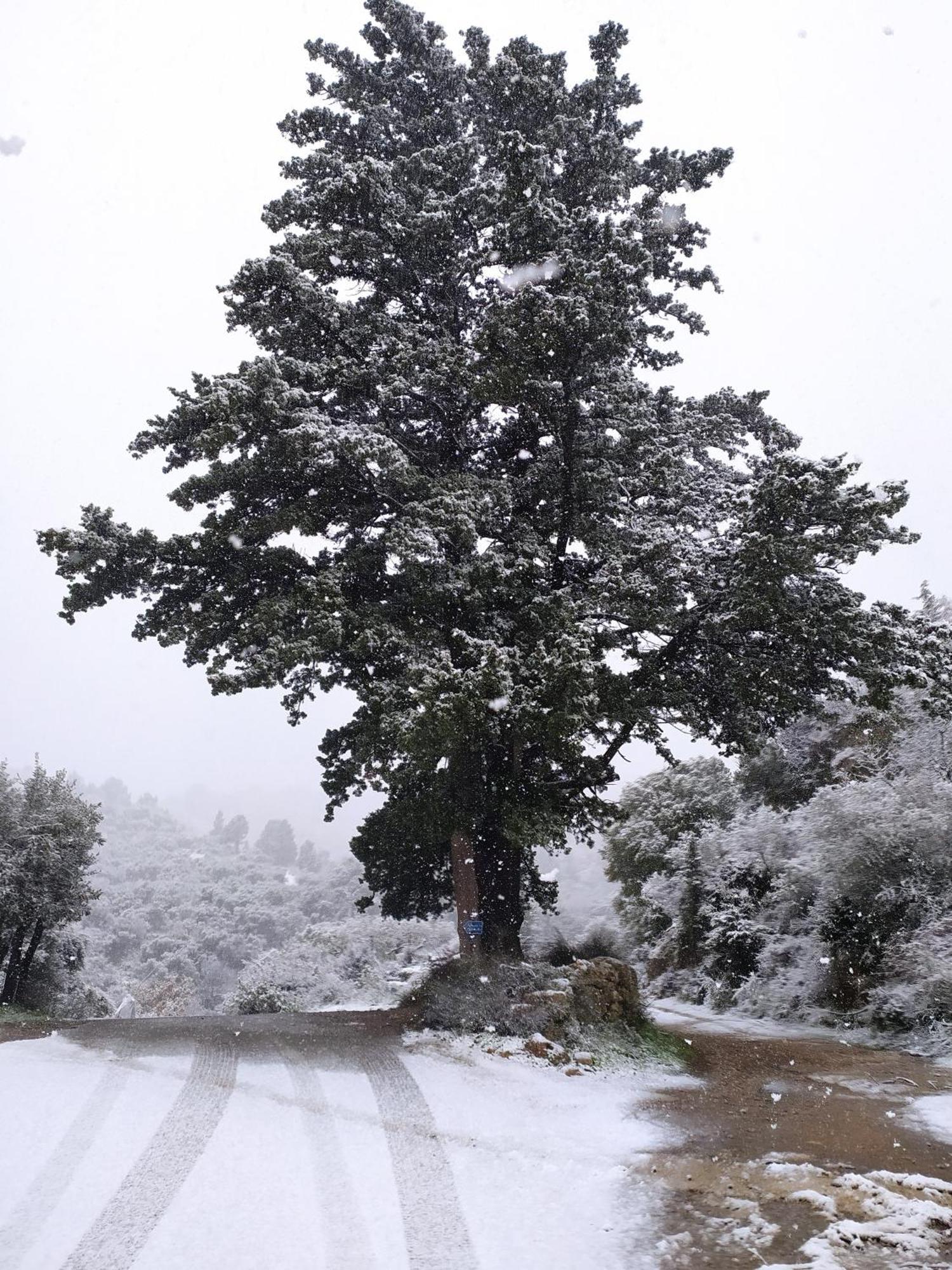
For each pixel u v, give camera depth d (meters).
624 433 16.36
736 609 15.26
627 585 15.14
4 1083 9.85
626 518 17.38
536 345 14.84
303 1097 9.94
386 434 17.31
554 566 17.34
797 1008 21.48
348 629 15.29
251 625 15.37
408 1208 6.96
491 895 17.12
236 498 17.08
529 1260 6.04
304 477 16.88
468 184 18.53
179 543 16.47
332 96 21.14
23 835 23.02
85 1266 5.85
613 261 14.61
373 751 16.14
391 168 18.36
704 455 19.66
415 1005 17.55
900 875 18.67
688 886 30.39
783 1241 6.24
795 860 23.00
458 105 20.42
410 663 15.62
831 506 14.45
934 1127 9.69
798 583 16.39
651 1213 6.91
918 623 16.28
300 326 18.03
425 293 19.30
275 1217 6.72
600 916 48.00
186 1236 6.34
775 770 33.78
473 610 15.41
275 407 15.20
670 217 18.27
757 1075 13.09
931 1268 5.68
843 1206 6.93
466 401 18.12
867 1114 10.38
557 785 16.92
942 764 21.12
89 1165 7.58
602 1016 14.17
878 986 18.52
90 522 16.48
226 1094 9.94
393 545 14.76
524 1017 13.27
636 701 16.02
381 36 21.23
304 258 17.48
